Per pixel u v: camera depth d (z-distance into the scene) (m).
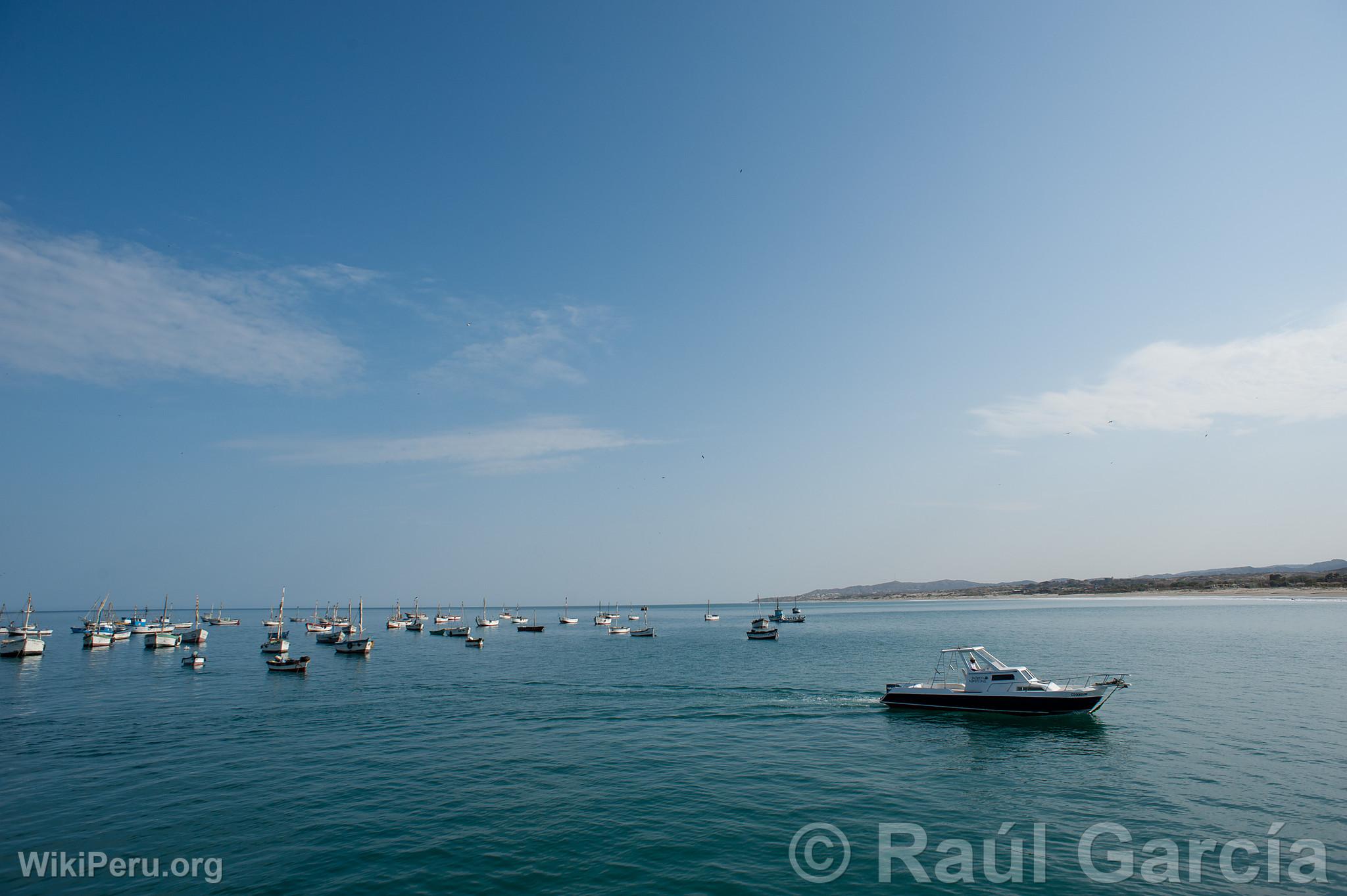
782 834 28.77
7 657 113.25
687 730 48.75
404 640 169.38
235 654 122.81
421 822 30.50
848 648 116.56
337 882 24.70
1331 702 52.84
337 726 51.56
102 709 60.88
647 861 26.20
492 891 23.88
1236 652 87.19
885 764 39.25
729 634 187.62
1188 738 42.69
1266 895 22.89
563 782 36.22
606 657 110.94
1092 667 76.06
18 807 33.00
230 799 33.91
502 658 112.44
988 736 45.34
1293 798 31.61
